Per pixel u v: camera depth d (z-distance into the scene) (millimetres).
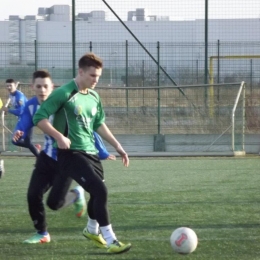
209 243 13086
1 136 37438
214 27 61438
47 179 12789
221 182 23531
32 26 81938
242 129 35656
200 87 39688
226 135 37562
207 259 11633
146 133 38844
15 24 82188
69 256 11922
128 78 46500
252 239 13516
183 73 46844
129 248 11828
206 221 15758
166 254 12039
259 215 16594
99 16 51469
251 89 43938
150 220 15922
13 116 37406
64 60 47375
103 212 11727
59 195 12133
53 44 49938
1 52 47812
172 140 37531
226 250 12422
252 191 21141
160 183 23344
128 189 21734
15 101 29719
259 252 12242
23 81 47281
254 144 37094
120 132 38906
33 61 47719
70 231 14492
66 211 17188
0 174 21703
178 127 38656
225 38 61094
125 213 16969
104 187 11797
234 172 26828
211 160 32500
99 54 47781
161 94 39562
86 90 12203
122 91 40656
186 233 11602
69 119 11945
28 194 12836
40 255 12047
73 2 40000
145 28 62062
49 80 13453
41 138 36500
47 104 11711
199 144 37500
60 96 11758
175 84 39531
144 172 27078
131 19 61000
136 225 15258
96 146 12945
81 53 47562
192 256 11875
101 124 12758
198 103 39844
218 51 45531
